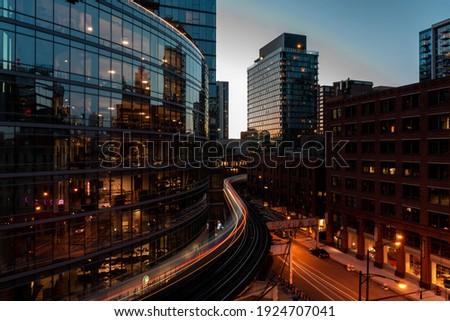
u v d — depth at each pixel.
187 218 39.12
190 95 41.28
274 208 76.25
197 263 32.84
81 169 25.27
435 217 36.41
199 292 23.36
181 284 25.80
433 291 36.22
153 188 32.66
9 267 20.78
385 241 43.78
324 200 62.50
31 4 22.36
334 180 54.38
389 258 43.47
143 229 30.94
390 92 42.34
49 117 23.27
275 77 195.75
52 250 23.08
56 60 23.80
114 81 28.47
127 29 29.92
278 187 77.12
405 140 40.31
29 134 22.14
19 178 21.48
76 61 25.19
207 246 42.25
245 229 45.03
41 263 22.39
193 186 41.69
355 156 49.03
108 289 26.77
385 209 43.62
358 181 48.41
